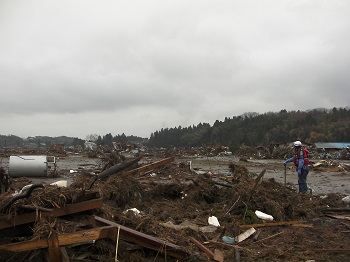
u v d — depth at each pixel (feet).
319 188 58.18
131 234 19.95
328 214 33.63
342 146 258.57
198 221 29.17
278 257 21.75
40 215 17.56
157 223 25.95
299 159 43.06
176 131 486.79
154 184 41.57
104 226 19.33
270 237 25.73
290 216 32.07
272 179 41.55
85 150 259.80
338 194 47.88
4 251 16.94
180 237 23.54
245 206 32.01
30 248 15.88
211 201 37.29
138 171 43.04
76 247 18.78
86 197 19.72
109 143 385.29
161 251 20.16
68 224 18.24
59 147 215.31
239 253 22.03
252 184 36.94
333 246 23.89
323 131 377.91
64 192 19.33
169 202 36.73
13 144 443.32
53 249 16.12
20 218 17.49
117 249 18.90
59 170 81.51
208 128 459.32
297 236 26.16
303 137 372.58
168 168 64.80
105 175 41.52
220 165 120.57
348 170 103.55
